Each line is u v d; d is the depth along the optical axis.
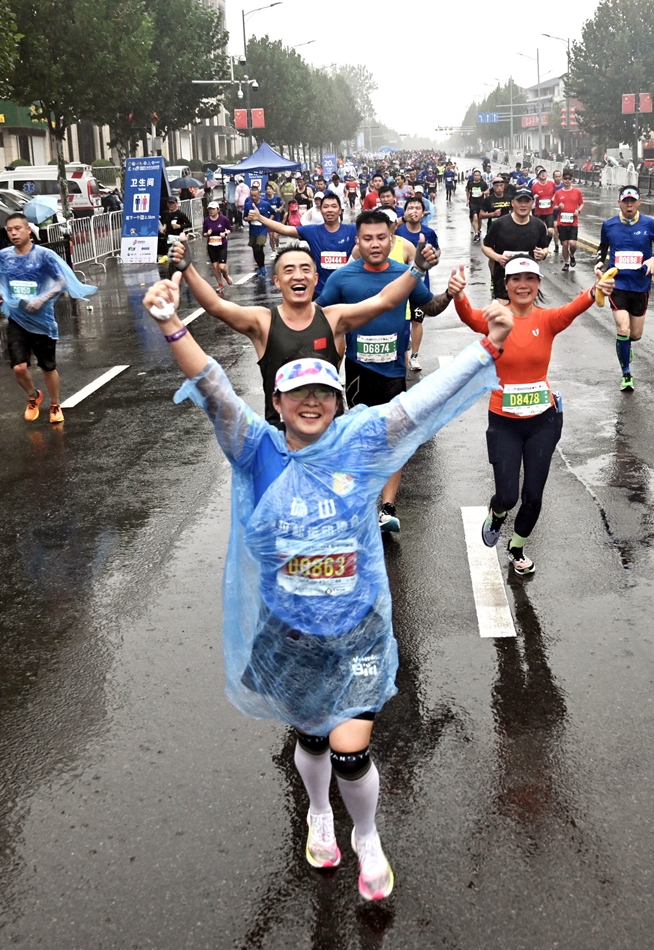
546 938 3.01
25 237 8.95
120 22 26.25
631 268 9.57
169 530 6.64
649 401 9.41
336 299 6.12
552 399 5.31
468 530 6.36
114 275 21.77
